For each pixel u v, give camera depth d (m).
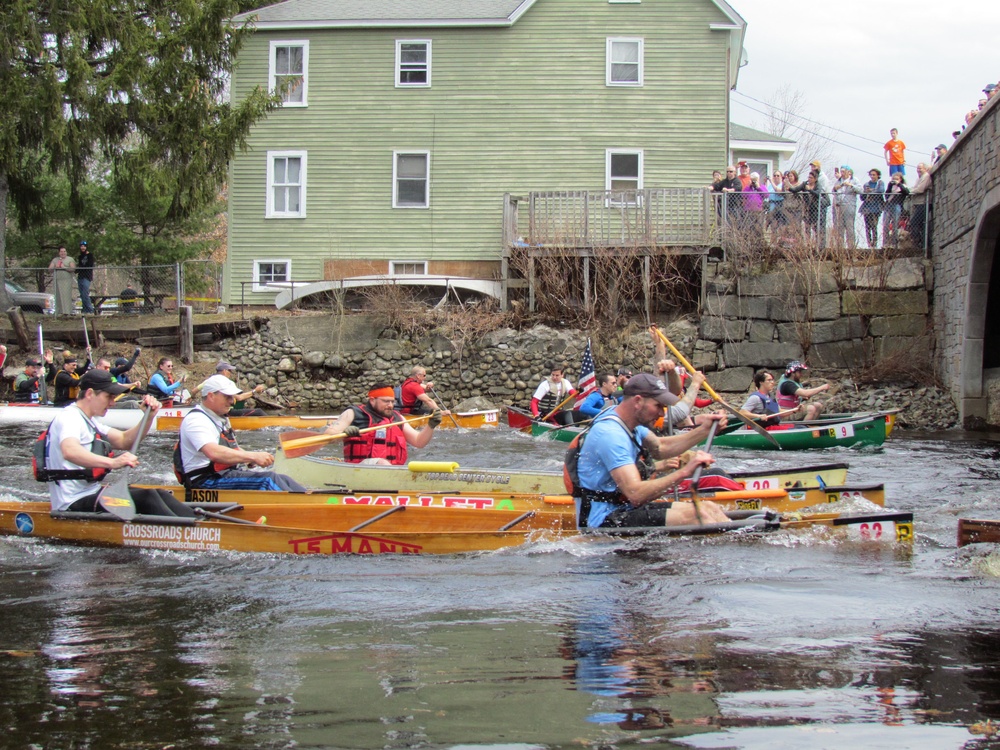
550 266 22.00
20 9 20.03
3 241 23.98
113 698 4.07
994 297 19.69
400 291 22.69
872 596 5.66
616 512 7.13
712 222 21.58
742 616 5.27
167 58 21.47
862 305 20.73
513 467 12.57
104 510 7.55
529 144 24.81
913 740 3.53
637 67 24.61
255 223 25.48
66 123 21.31
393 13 25.19
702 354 21.09
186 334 22.17
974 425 18.61
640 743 3.52
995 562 6.52
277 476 8.16
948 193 19.55
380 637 4.97
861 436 14.80
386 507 7.52
